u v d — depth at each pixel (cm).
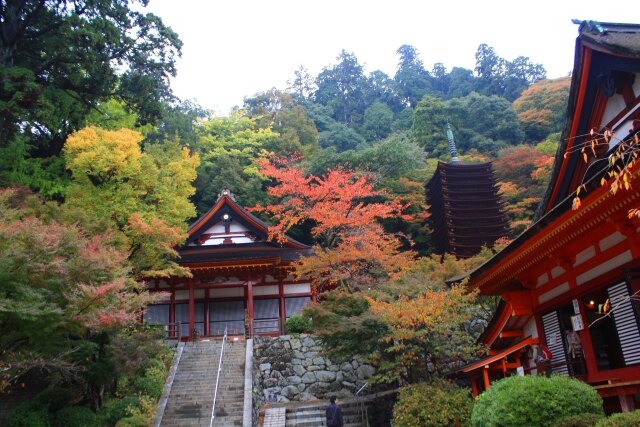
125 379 1942
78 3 2388
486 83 8188
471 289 1540
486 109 6378
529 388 918
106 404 1802
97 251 1480
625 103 1095
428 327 1598
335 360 2405
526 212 4488
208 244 3400
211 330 3103
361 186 3095
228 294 3191
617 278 1020
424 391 1459
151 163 2411
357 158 4219
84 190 2280
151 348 1859
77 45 2244
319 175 4338
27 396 1830
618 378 1000
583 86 1155
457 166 4162
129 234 2256
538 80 8062
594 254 1094
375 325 1802
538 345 1314
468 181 4144
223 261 2928
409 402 1433
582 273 1133
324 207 2866
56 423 1556
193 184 4644
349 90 8381
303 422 1931
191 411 1881
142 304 1655
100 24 2228
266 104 6750
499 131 6278
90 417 1591
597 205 905
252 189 4591
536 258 1195
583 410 870
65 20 2198
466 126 6397
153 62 2545
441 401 1396
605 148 1144
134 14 2416
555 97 6462
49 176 2625
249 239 3434
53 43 2295
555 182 1275
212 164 4694
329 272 2702
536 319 1330
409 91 8519
